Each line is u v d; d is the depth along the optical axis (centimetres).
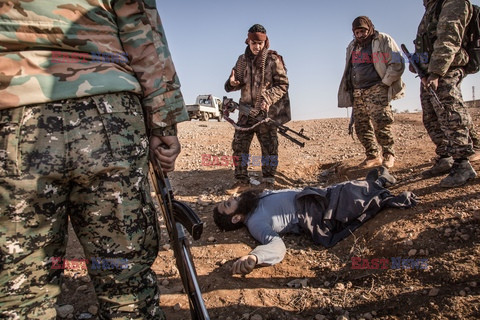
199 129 1028
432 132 388
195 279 146
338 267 282
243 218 337
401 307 223
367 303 234
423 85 385
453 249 255
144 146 142
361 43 464
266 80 453
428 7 364
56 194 126
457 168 342
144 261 142
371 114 468
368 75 464
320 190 338
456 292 218
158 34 150
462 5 323
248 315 228
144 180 141
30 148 120
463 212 288
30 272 126
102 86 129
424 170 425
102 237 134
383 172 391
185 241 150
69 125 124
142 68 144
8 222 120
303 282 266
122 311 140
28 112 121
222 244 328
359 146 685
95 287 142
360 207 322
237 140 473
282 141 823
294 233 343
